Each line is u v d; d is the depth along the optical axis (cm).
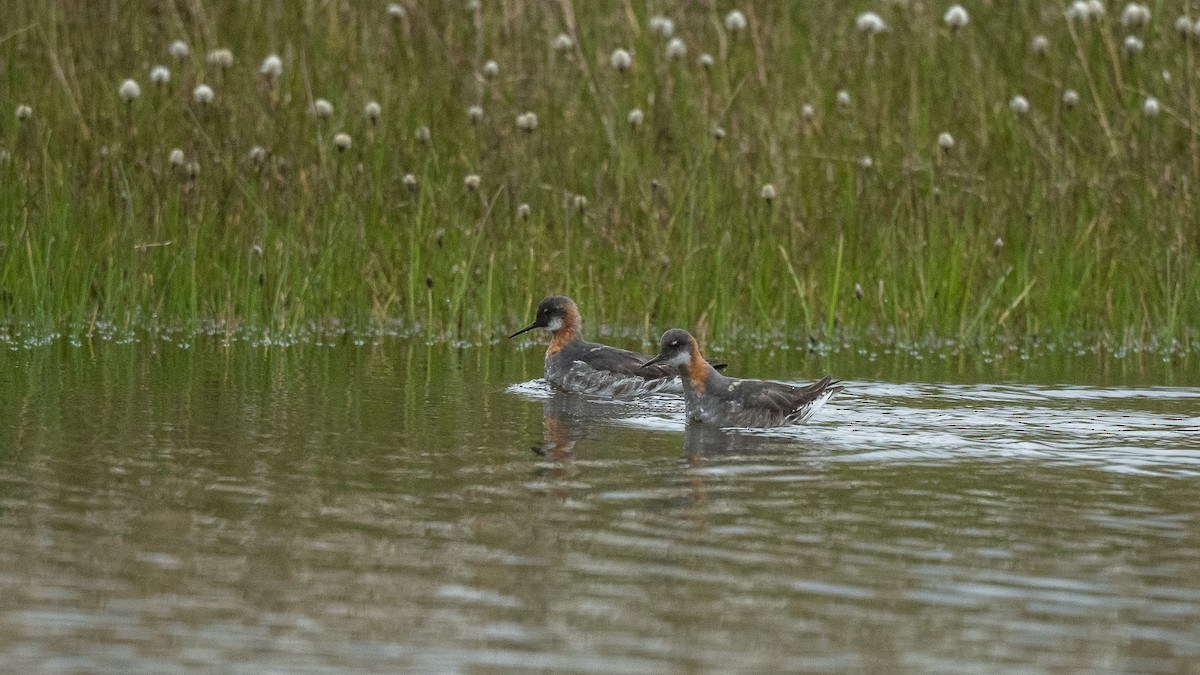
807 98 2078
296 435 1161
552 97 2066
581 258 1905
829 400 1370
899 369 1611
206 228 1852
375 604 741
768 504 959
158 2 2108
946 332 1867
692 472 1059
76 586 756
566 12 2078
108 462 1038
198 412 1248
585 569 805
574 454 1123
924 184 1973
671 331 1330
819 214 1958
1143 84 2028
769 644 695
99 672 645
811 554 841
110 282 1784
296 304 1792
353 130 1983
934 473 1063
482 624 716
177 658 664
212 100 1962
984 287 1914
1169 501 980
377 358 1639
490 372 1580
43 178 1808
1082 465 1096
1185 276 1845
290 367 1537
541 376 1580
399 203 1947
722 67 2077
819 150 2006
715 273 1867
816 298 1914
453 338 1827
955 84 2069
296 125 1966
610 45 2170
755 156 1972
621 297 1895
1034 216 1922
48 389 1342
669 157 2005
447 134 2011
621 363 1530
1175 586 790
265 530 869
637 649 687
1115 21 2105
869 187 1945
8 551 810
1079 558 840
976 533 891
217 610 727
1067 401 1395
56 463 1030
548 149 2012
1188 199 1900
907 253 1905
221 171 1884
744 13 2186
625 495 978
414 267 1880
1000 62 2114
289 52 2062
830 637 707
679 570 806
